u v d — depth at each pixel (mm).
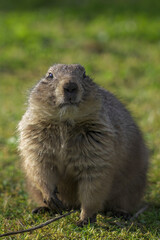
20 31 27141
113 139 8594
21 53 23938
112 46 25344
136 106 16906
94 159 8344
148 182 10992
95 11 33219
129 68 21562
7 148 13508
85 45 25297
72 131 8430
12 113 16328
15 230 8273
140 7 33844
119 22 30016
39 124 8430
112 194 9484
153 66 21844
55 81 8359
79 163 8438
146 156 10469
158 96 18172
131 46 25266
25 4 35938
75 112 8125
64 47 25156
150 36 27016
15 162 12477
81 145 8383
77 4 35438
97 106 8383
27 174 9055
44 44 25547
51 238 7762
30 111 8641
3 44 25453
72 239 7676
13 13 33344
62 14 32531
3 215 9180
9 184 11172
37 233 7957
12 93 18688
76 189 9117
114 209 9586
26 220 8734
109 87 19312
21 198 10359
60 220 8453
